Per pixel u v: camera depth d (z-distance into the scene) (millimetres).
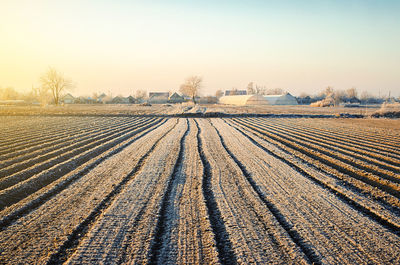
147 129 28547
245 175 12539
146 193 9992
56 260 6086
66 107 68562
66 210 8570
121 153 16594
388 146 20188
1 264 5867
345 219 8156
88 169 13359
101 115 44750
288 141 21516
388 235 7262
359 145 20531
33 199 9414
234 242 6812
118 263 5902
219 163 14508
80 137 22250
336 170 13422
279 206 9078
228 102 110188
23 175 12242
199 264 5945
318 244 6777
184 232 7293
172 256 6227
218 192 10234
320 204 9258
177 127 30312
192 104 81812
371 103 112750
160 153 16609
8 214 8266
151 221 7816
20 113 45156
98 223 7660
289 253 6344
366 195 10297
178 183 11203
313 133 26250
